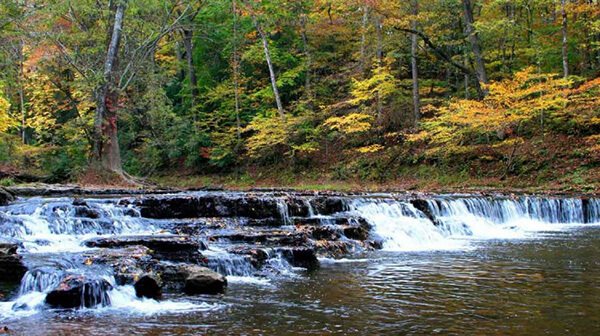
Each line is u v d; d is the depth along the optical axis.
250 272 8.03
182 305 6.05
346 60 33.94
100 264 6.82
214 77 35.66
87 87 21.91
